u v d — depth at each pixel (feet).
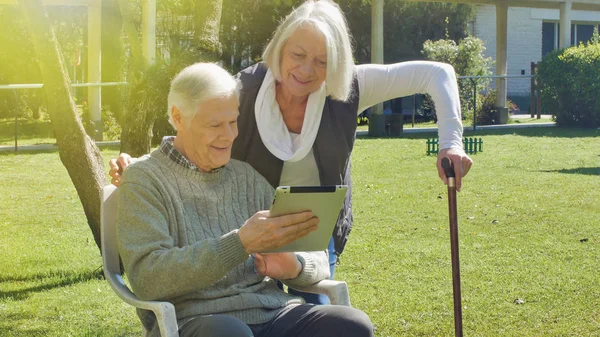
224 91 9.93
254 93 11.53
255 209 10.68
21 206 31.60
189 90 9.86
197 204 10.11
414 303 18.25
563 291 19.01
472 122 70.95
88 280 20.56
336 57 10.98
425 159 44.75
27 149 52.16
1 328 16.74
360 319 9.80
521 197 31.60
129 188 9.78
